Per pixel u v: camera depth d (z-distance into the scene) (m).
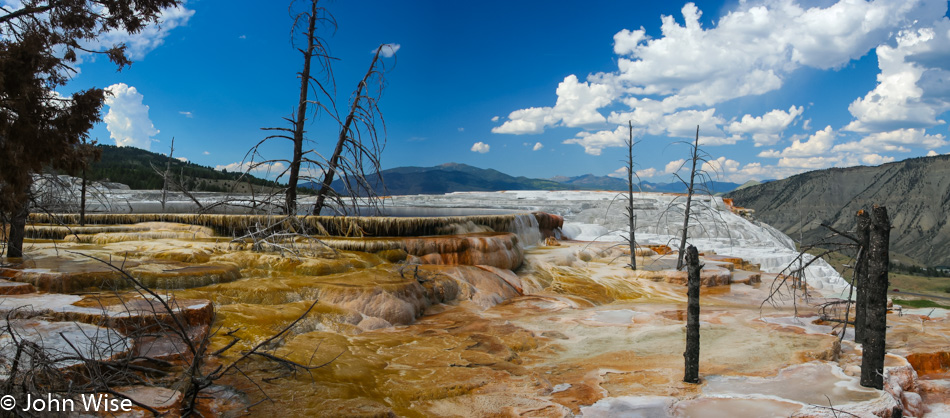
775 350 8.77
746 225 29.66
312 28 15.37
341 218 15.41
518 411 6.41
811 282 19.69
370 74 15.68
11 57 6.69
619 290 15.50
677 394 6.84
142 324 6.67
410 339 9.40
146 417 4.76
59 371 4.68
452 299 12.62
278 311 9.15
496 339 9.63
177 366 6.09
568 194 40.84
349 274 11.66
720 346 9.15
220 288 9.67
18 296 7.82
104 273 9.17
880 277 6.89
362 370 7.48
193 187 45.12
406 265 12.39
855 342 9.52
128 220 15.79
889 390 7.05
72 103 7.57
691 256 7.20
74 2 8.54
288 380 6.70
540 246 20.31
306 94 15.65
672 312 12.26
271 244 12.41
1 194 7.24
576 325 11.02
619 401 6.66
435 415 6.32
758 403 6.49
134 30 9.09
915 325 11.41
